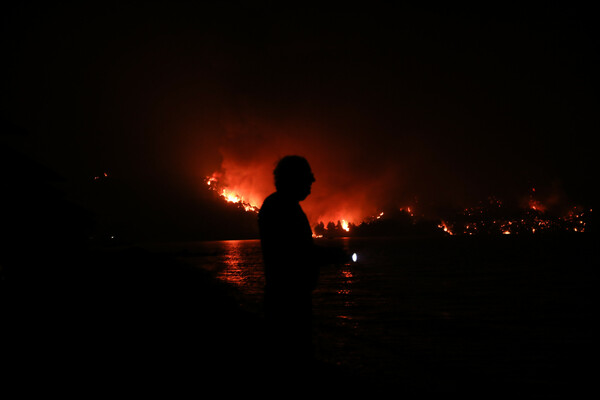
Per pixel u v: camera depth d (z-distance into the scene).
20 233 9.27
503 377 9.11
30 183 10.15
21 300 8.20
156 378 4.77
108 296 10.57
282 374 4.02
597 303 23.06
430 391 5.65
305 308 3.57
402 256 79.06
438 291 28.98
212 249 112.81
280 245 3.51
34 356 5.58
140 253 29.94
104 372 4.97
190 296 11.77
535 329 15.47
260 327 7.73
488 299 24.83
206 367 5.14
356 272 47.16
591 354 11.28
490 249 104.56
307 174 3.67
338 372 5.48
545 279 38.62
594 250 91.56
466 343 12.56
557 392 8.20
